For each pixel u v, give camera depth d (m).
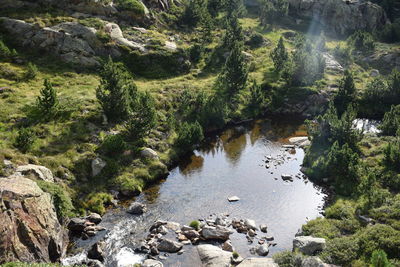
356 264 26.72
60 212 31.94
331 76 75.50
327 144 48.50
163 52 72.31
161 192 41.16
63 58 64.81
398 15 116.94
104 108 50.06
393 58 84.50
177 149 50.25
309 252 29.06
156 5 87.56
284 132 59.47
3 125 43.88
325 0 109.00
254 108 66.06
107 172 41.53
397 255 27.03
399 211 32.72
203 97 60.50
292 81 71.69
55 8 74.19
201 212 37.09
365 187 37.50
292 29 103.56
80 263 28.73
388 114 54.56
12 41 65.19
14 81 55.97
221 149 53.12
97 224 34.88
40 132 44.09
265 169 46.78
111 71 49.41
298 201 39.03
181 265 28.98
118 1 79.75
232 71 64.94
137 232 33.69
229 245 30.97
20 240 25.12
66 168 39.72
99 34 68.94
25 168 33.78
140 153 45.81
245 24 101.44
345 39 102.50
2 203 24.17
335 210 35.50
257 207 37.97
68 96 53.62
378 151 45.81
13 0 72.38
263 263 27.39
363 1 111.75
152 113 47.94
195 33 87.44
